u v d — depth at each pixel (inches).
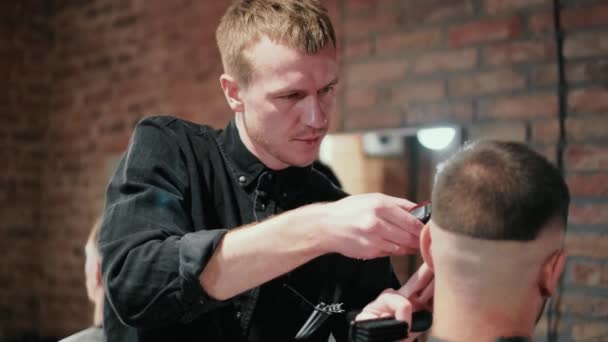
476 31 88.7
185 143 49.3
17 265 145.6
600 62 79.5
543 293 35.0
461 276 34.4
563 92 82.0
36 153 148.1
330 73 44.9
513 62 85.7
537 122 83.6
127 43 134.2
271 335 47.4
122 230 42.5
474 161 34.5
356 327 35.9
